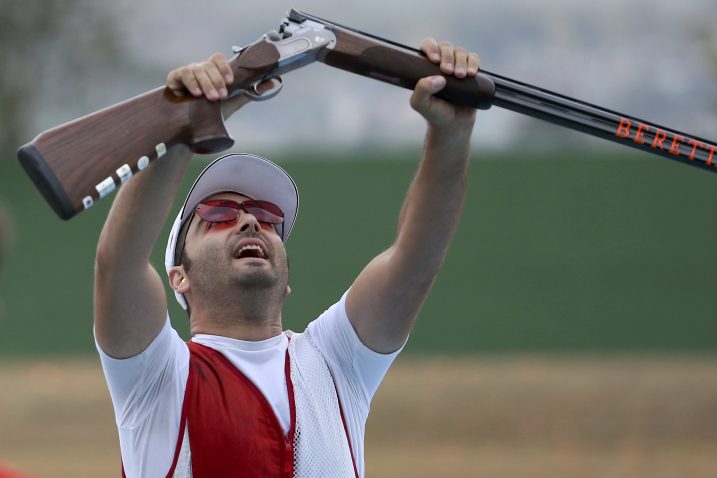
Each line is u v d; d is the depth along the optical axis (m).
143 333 13.17
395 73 12.89
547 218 70.06
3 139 91.88
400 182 69.25
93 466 40.81
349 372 14.35
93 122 11.45
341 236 69.00
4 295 67.69
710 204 69.81
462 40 161.75
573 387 57.06
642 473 40.78
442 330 69.50
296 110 138.38
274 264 14.64
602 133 13.08
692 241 69.94
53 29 92.88
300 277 68.88
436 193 13.78
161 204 12.51
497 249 69.88
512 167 70.44
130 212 12.49
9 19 91.44
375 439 46.75
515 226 70.00
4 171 68.38
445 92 12.95
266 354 14.02
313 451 13.48
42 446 44.28
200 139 11.78
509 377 60.16
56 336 67.75
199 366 13.70
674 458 43.22
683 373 60.81
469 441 46.31
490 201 70.12
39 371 61.88
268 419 13.43
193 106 11.82
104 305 12.98
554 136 120.62
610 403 53.31
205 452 13.13
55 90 94.44
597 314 69.69
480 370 62.59
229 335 14.21
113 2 96.56
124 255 12.67
